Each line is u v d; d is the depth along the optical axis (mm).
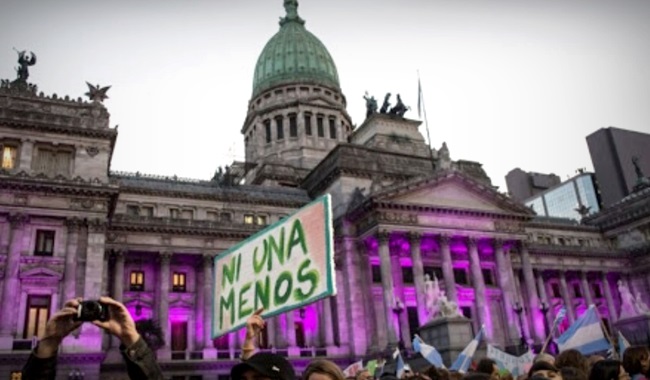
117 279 80062
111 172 94875
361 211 91312
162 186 95562
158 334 72375
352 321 88312
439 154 99188
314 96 148625
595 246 130375
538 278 114125
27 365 5445
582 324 27016
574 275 120062
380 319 89688
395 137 118562
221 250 87438
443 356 55562
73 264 68812
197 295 85688
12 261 66125
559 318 30125
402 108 126250
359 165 100062
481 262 101125
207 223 87250
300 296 15164
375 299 90688
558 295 117312
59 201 70438
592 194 191375
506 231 98125
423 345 34188
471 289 97062
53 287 67625
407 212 90688
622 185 166375
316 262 14992
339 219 94500
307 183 110812
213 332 18422
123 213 88562
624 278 123750
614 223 130250
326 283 14508
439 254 97438
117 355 72062
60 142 73562
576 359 14195
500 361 30469
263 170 122312
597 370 11352
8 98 73438
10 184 68250
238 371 6812
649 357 12602
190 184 99000
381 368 59469
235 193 98938
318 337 90188
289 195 105062
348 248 92188
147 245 83062
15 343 63281
